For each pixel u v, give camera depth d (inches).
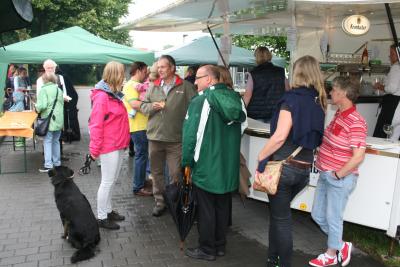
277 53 422.9
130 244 155.6
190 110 136.2
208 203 140.9
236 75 478.9
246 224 180.1
